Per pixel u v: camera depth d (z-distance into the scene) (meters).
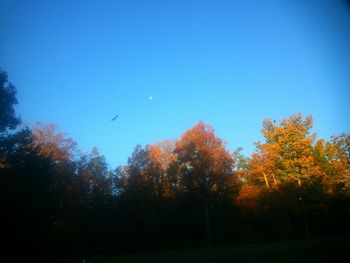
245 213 47.88
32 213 25.25
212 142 43.53
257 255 20.38
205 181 42.41
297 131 49.94
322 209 47.69
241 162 60.97
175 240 46.31
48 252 26.62
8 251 24.25
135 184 44.34
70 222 41.66
